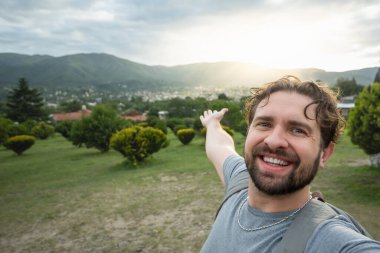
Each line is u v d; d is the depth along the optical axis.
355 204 6.66
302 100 1.13
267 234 1.09
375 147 8.17
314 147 1.09
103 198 9.04
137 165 14.48
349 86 78.19
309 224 0.99
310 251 0.92
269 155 1.10
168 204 7.82
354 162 11.83
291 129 1.11
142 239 5.77
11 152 27.53
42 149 28.11
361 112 8.38
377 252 0.80
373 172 9.45
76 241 6.00
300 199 1.10
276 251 0.99
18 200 9.80
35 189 11.33
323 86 1.22
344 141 19.42
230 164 1.75
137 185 10.36
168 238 5.70
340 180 8.83
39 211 8.30
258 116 1.17
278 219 1.10
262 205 1.17
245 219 1.20
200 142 24.14
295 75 1.30
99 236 6.13
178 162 14.66
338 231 0.92
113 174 13.09
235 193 1.45
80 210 8.04
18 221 7.58
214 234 1.32
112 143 15.05
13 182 13.20
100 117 22.53
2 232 6.89
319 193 1.22
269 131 1.13
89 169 15.12
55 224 7.12
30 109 64.25
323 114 1.12
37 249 5.82
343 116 1.27
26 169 16.58
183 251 5.12
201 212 6.96
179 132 22.95
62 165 17.17
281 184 1.06
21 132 38.97
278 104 1.14
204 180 10.20
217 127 2.20
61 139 40.25
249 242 1.13
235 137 25.31
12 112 63.34
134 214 7.28
